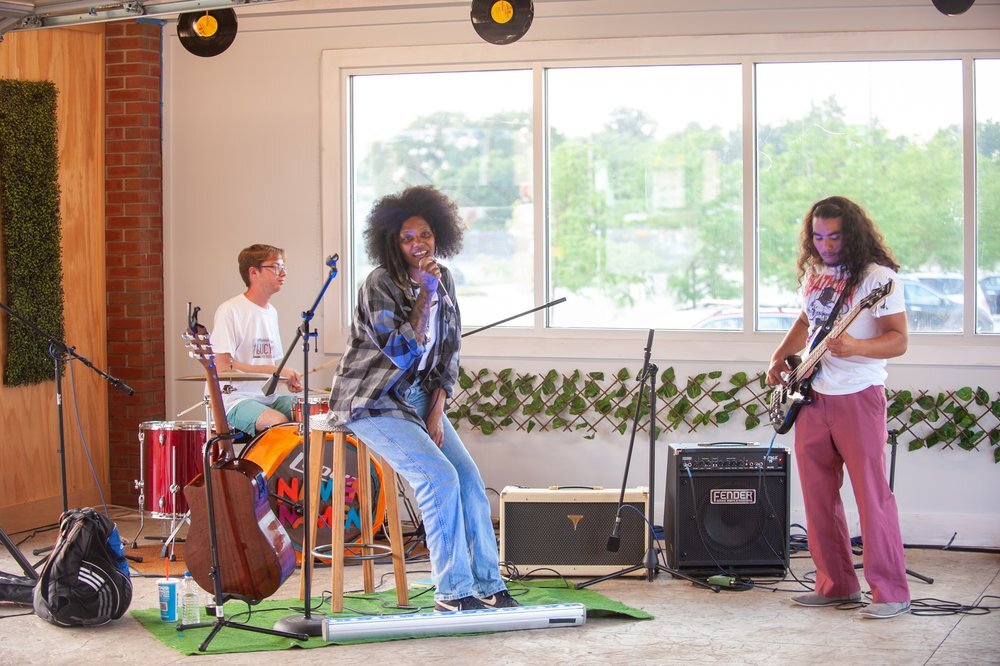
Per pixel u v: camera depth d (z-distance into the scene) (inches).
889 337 169.5
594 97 243.8
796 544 222.5
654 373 198.7
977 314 229.6
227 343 222.7
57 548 170.4
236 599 171.8
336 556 173.2
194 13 212.8
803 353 180.5
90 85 257.8
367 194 255.4
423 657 153.7
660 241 242.5
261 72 257.6
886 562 172.9
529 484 245.1
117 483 263.7
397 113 252.8
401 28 249.9
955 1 199.8
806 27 232.2
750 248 237.0
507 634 164.9
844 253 172.7
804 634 164.4
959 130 229.3
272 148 258.1
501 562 201.8
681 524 199.6
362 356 165.0
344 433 172.7
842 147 233.9
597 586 195.6
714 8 235.5
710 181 239.6
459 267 250.7
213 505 165.0
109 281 261.6
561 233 246.7
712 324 240.8
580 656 153.9
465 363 247.9
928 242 231.5
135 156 259.0
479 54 245.9
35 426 248.2
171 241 264.7
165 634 165.3
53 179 245.8
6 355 239.9
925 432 228.1
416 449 162.2
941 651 155.4
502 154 248.4
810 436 176.4
